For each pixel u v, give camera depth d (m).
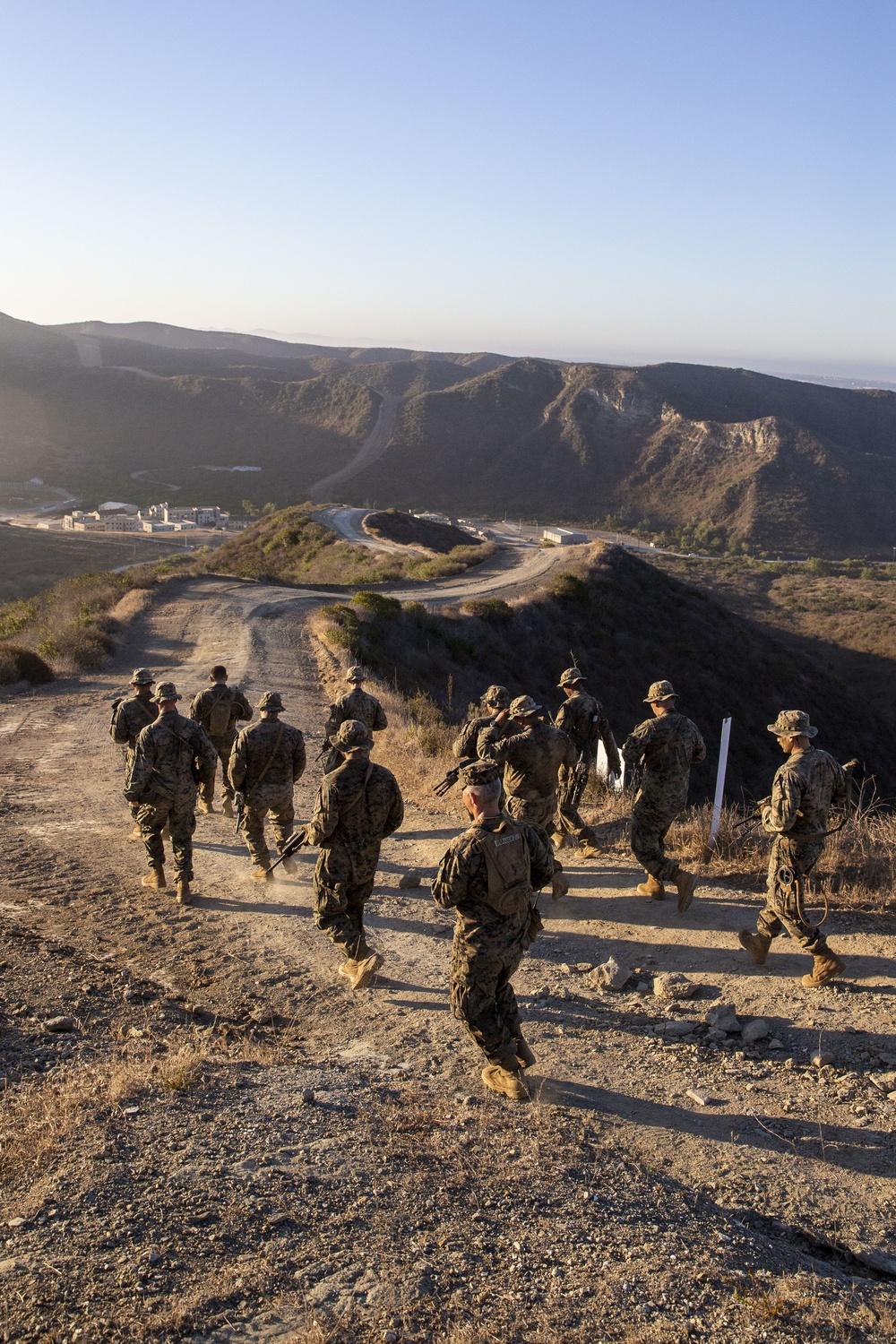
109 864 8.67
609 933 6.55
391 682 25.61
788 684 50.44
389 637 33.97
